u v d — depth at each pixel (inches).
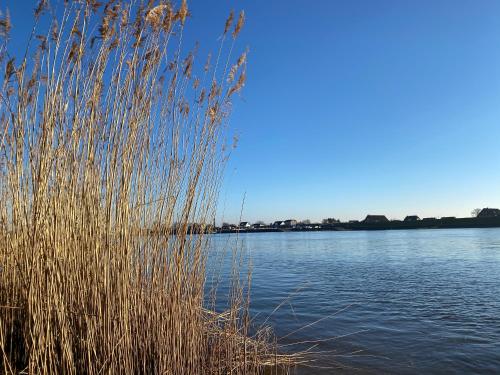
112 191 146.2
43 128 142.0
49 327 135.7
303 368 233.0
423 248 1566.2
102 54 150.3
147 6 158.7
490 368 242.8
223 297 417.7
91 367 136.3
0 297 164.1
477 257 1088.8
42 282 137.0
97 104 149.5
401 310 424.5
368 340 303.1
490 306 438.6
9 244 165.9
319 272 814.5
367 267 910.4
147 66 157.8
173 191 163.6
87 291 143.1
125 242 146.9
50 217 140.3
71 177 144.9
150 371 153.8
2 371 143.9
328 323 359.9
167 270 160.2
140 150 156.0
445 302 467.5
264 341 258.5
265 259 1198.3
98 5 150.0
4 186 169.8
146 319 155.7
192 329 167.6
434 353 271.6
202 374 172.7
